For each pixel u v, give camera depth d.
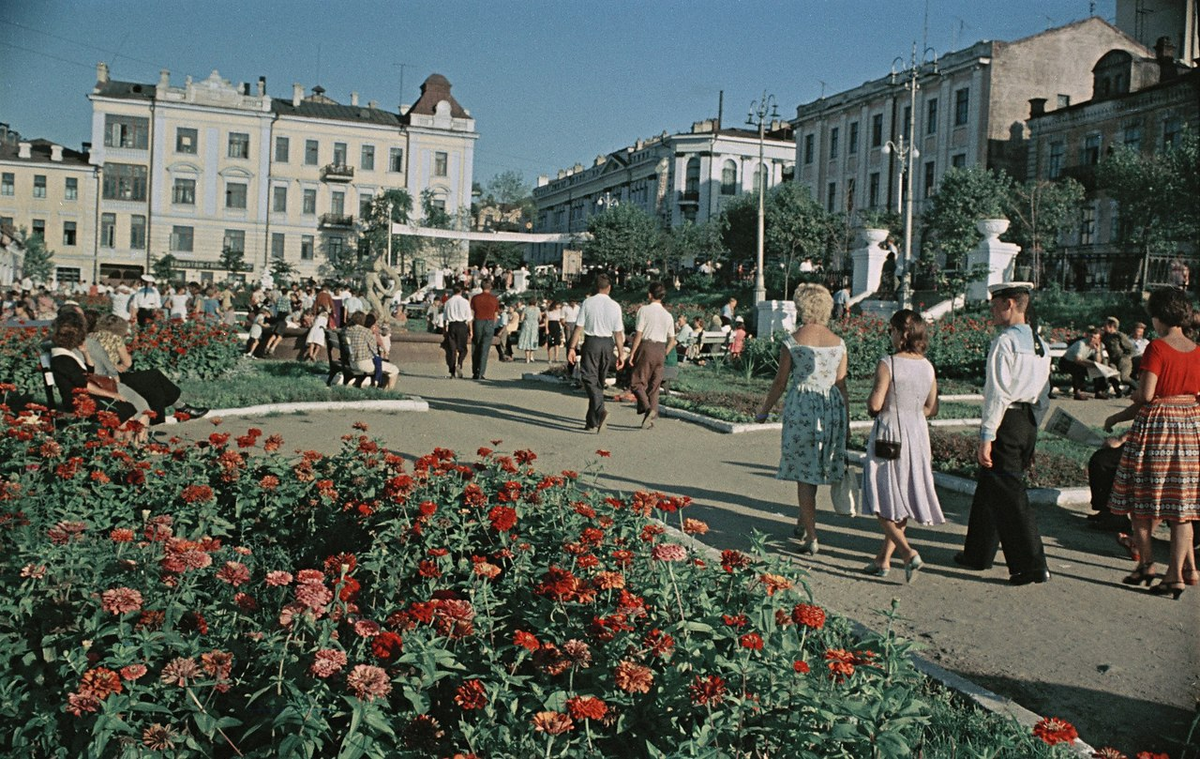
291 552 5.41
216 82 68.50
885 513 5.71
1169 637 4.85
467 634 3.35
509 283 56.94
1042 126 42.16
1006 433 5.75
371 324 14.09
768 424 11.58
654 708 3.07
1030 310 5.89
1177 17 38.06
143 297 21.45
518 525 4.78
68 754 3.03
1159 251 29.89
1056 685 4.27
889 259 32.06
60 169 67.00
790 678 3.04
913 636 4.83
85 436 6.18
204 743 3.01
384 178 71.69
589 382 11.07
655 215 71.75
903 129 49.72
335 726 3.20
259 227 69.75
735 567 3.79
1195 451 5.48
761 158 33.56
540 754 2.73
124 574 3.78
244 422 10.64
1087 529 7.12
